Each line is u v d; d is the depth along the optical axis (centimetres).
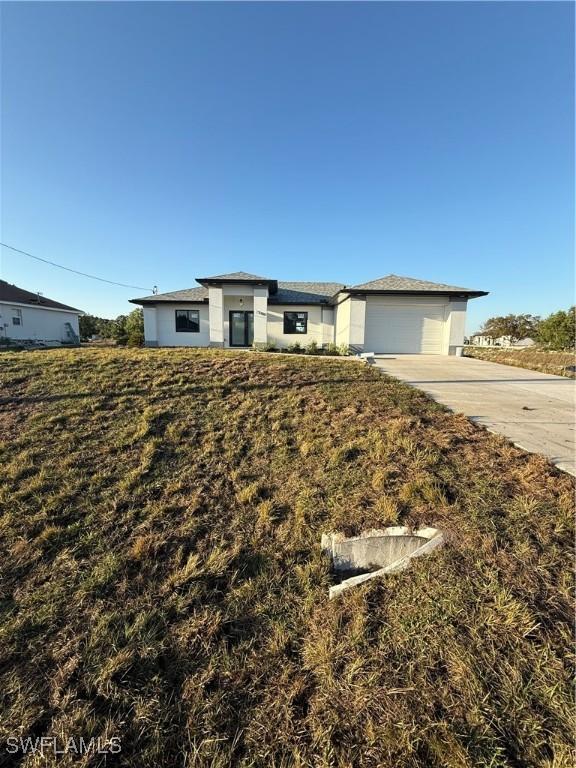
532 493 264
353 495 282
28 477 320
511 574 189
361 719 135
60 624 181
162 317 1689
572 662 145
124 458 356
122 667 159
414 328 1447
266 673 157
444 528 227
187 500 291
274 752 128
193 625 181
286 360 864
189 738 134
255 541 244
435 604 176
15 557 228
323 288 1939
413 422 432
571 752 118
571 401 572
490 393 632
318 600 197
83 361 723
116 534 251
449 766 118
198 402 516
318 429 421
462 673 144
